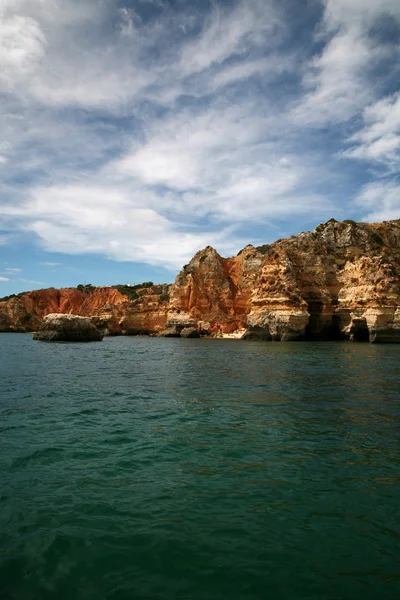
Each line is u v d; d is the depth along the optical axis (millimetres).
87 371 23547
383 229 69250
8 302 118750
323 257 60594
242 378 20453
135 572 5027
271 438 10281
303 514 6438
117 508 6582
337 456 9000
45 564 5141
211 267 89000
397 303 47188
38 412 12898
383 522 6199
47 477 7773
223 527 6051
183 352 38844
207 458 8883
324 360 28922
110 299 125938
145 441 10031
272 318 55625
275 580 4891
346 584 4816
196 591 4703
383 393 16125
